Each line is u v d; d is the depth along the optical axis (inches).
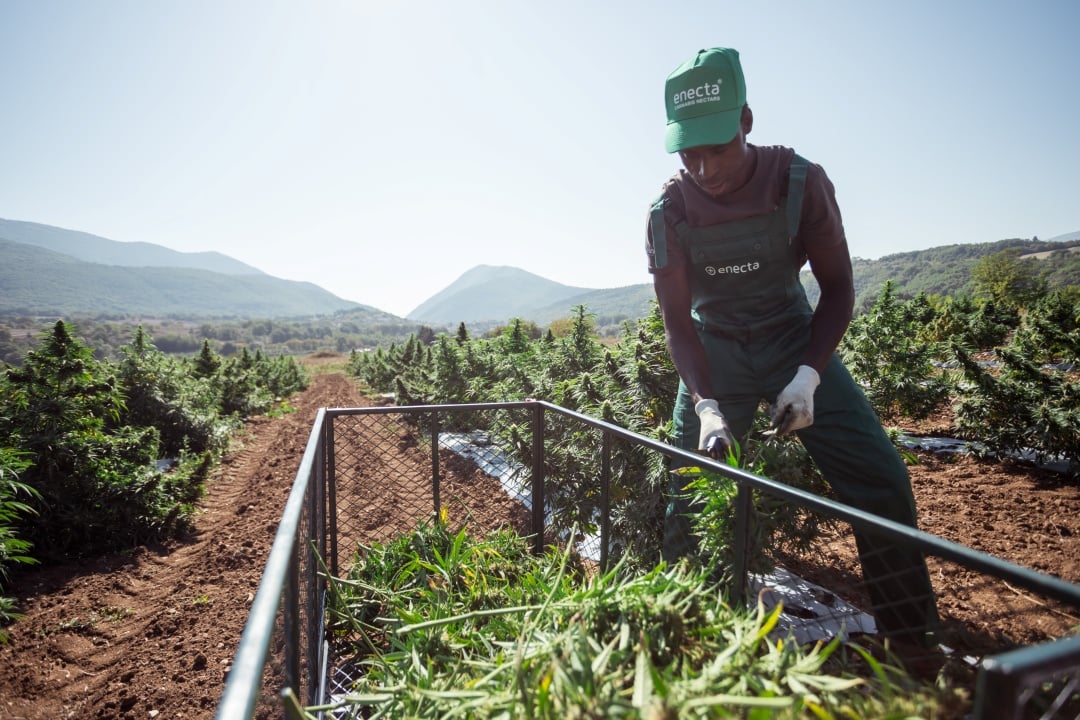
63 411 263.3
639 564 136.5
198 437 434.0
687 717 48.8
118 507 245.9
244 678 36.9
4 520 216.2
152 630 170.7
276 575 51.0
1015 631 101.0
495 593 107.3
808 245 115.6
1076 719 52.7
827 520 127.1
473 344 561.6
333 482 141.6
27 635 168.9
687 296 124.1
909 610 92.0
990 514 194.2
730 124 100.7
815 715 50.7
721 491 97.5
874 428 112.0
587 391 210.7
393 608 118.5
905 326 337.4
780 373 119.1
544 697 54.2
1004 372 286.8
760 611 67.9
